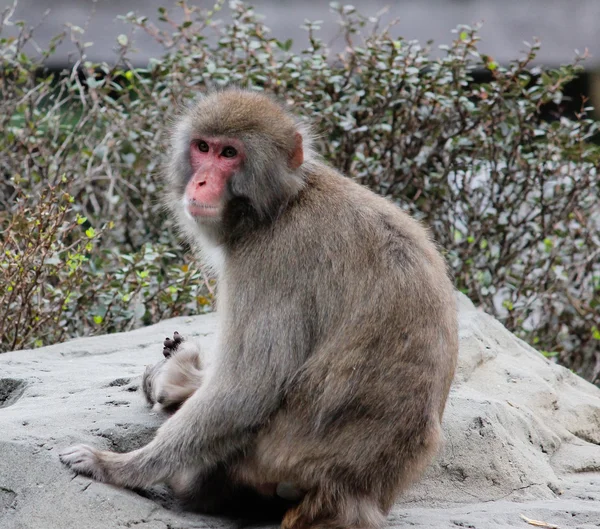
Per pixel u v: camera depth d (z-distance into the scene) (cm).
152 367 1314
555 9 3909
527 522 1188
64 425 1215
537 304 2394
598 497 1335
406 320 1100
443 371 1131
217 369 1104
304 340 1095
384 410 1091
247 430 1091
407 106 2366
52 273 1922
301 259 1109
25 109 2462
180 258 2386
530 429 1467
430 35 3722
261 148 1158
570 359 2372
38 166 2319
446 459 1318
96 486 1094
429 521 1162
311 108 2297
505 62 3631
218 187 1165
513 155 2358
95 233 1984
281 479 1110
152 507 1107
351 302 1095
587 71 3619
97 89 2462
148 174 2370
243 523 1161
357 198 1159
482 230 2361
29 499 1078
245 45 2380
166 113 2334
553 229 2347
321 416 1085
